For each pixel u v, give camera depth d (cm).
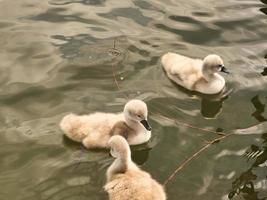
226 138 132
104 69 155
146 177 117
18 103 141
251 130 136
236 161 125
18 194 115
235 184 118
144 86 149
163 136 133
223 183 118
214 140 132
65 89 146
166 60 155
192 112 142
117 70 154
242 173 121
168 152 128
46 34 170
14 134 131
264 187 118
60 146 128
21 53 160
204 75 152
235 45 169
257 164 124
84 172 121
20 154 125
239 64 160
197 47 167
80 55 160
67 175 120
